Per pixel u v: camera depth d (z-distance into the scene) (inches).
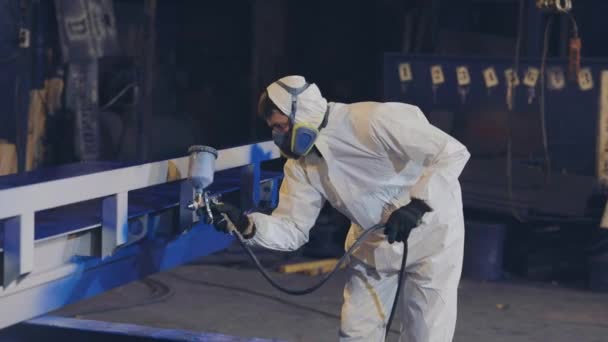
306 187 175.6
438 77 406.6
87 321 236.7
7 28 413.1
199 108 549.3
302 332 296.0
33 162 427.2
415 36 504.1
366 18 541.6
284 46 546.9
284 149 169.0
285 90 165.2
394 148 167.0
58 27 417.7
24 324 231.9
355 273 182.7
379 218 175.2
